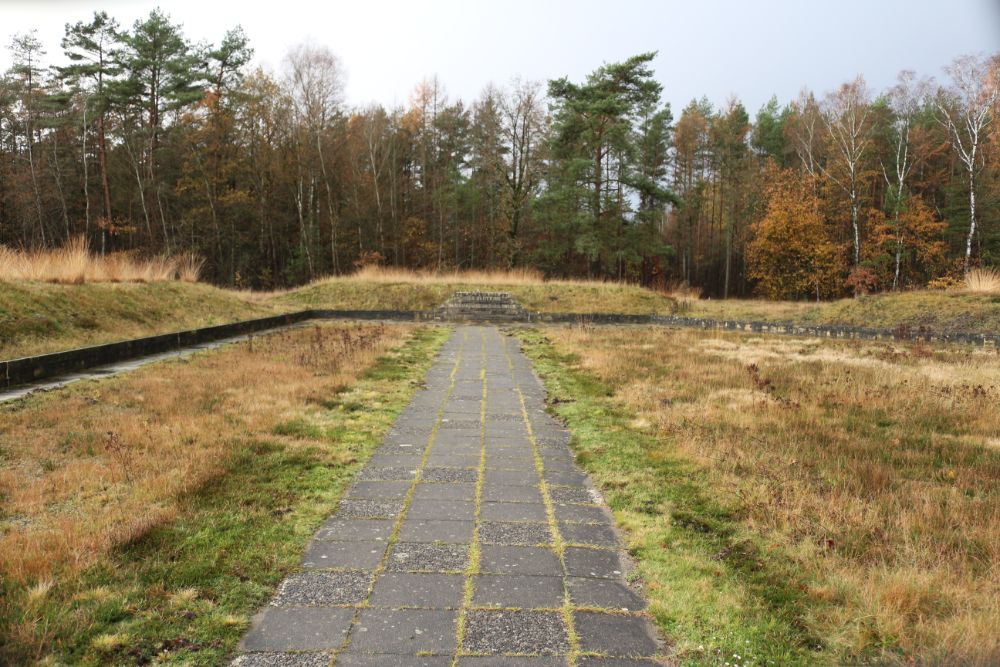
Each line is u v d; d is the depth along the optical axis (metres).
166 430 6.85
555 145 35.16
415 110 46.16
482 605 3.87
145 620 3.51
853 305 21.08
